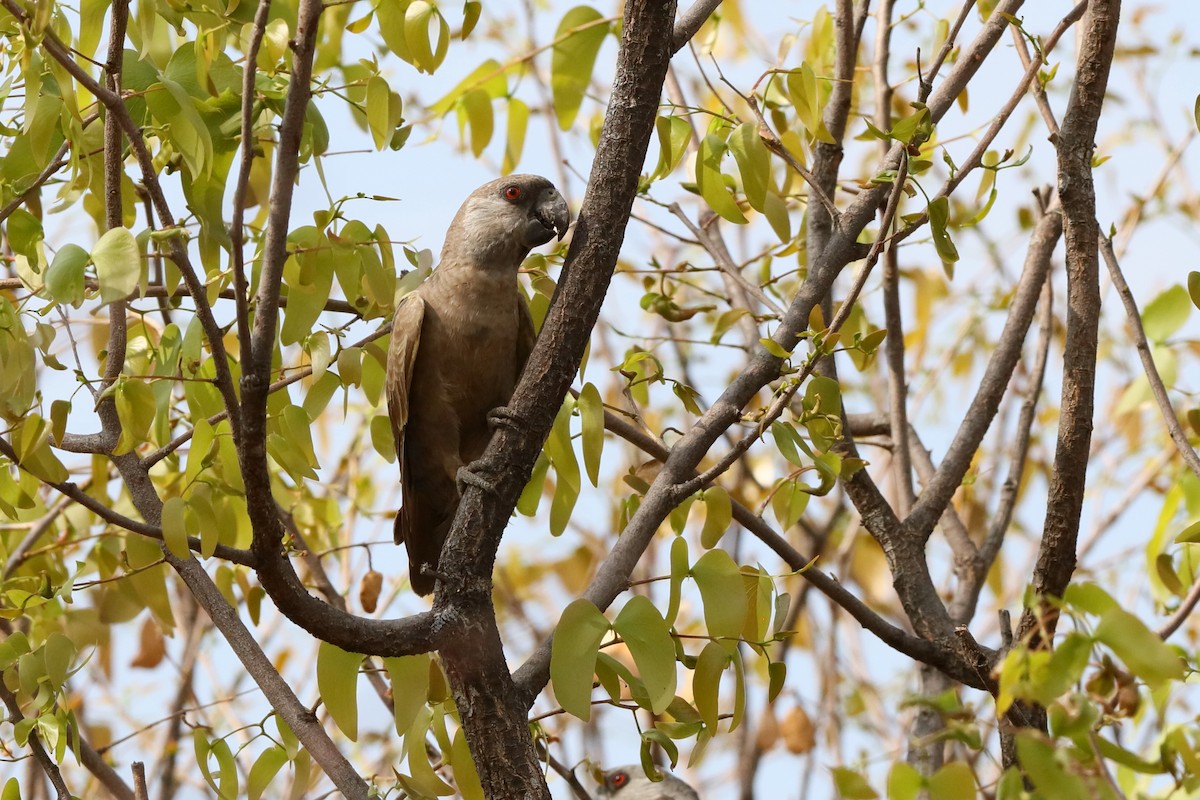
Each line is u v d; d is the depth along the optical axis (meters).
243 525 8.61
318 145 7.32
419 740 6.76
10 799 6.52
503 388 9.01
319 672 6.64
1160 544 8.18
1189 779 4.70
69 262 5.61
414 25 7.15
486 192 8.97
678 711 6.82
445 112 9.98
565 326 6.54
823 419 7.15
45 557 9.07
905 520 8.24
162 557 7.03
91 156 7.09
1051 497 6.57
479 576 6.29
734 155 7.18
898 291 9.04
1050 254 8.78
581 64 9.62
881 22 9.27
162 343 6.88
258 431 5.28
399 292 7.49
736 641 6.43
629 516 7.76
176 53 6.98
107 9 7.05
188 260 5.27
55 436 6.07
